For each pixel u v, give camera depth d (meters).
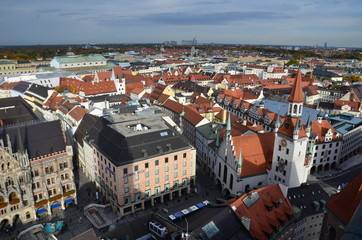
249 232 62.78
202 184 112.94
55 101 164.88
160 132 100.31
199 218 68.81
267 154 99.62
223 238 59.38
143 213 94.69
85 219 91.69
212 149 114.12
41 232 84.88
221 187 109.56
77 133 123.38
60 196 93.75
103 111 144.75
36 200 90.00
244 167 94.94
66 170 94.44
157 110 136.25
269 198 71.88
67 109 144.38
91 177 112.94
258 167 96.56
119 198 90.25
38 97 184.25
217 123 132.88
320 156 125.19
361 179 54.75
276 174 92.94
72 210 95.88
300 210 73.38
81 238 60.81
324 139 124.31
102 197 102.81
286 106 168.38
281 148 89.38
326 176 123.50
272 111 167.12
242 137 99.12
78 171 122.69
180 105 161.62
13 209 85.25
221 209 65.94
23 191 86.31
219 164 106.75
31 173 87.19
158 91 198.62
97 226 87.69
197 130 131.88
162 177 97.56
